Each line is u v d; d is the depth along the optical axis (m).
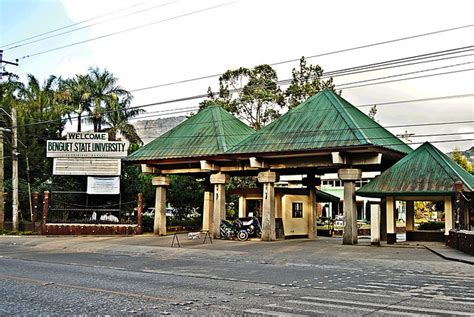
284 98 50.09
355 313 9.39
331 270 17.72
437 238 29.81
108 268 18.11
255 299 11.02
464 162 65.19
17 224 39.47
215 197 33.38
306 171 35.66
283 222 34.00
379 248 26.06
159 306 10.17
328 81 48.66
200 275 15.90
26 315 9.39
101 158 38.00
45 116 50.75
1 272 16.42
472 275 16.16
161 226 36.44
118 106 57.06
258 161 30.36
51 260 21.27
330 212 62.84
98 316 9.26
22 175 48.72
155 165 36.12
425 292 12.06
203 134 34.62
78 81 57.41
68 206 40.72
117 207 41.66
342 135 27.66
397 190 26.56
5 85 53.59
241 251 25.09
